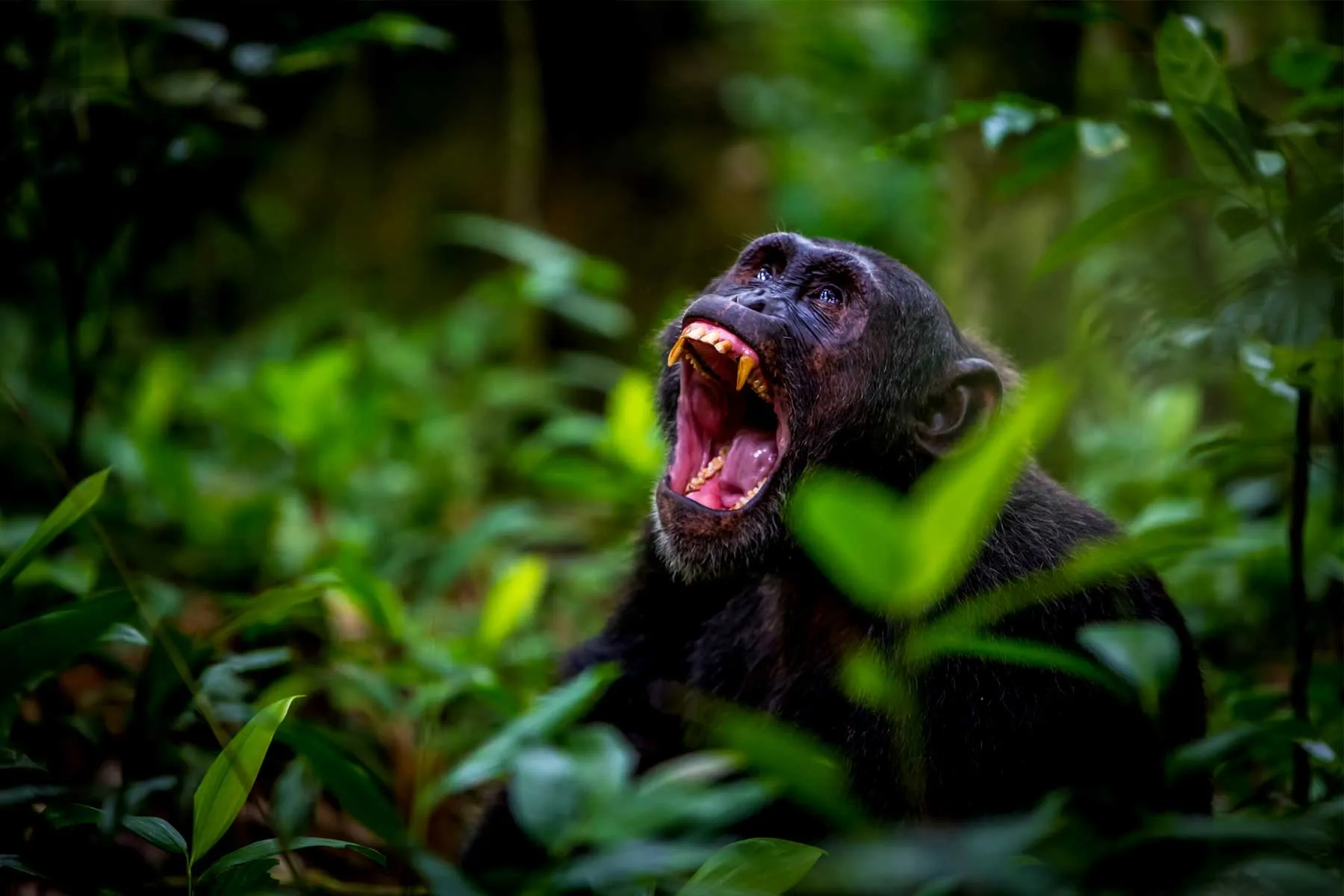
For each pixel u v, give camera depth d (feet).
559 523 31.76
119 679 20.30
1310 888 9.24
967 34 35.86
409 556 26.86
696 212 48.49
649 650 18.94
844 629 17.11
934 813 15.12
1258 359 16.25
